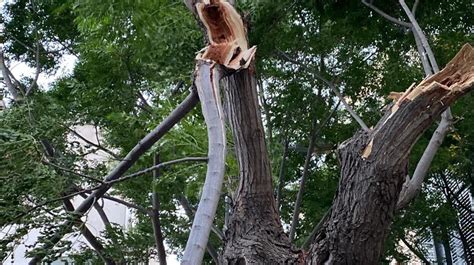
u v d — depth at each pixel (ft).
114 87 24.36
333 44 24.49
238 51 11.07
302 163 29.53
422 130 10.41
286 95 26.16
